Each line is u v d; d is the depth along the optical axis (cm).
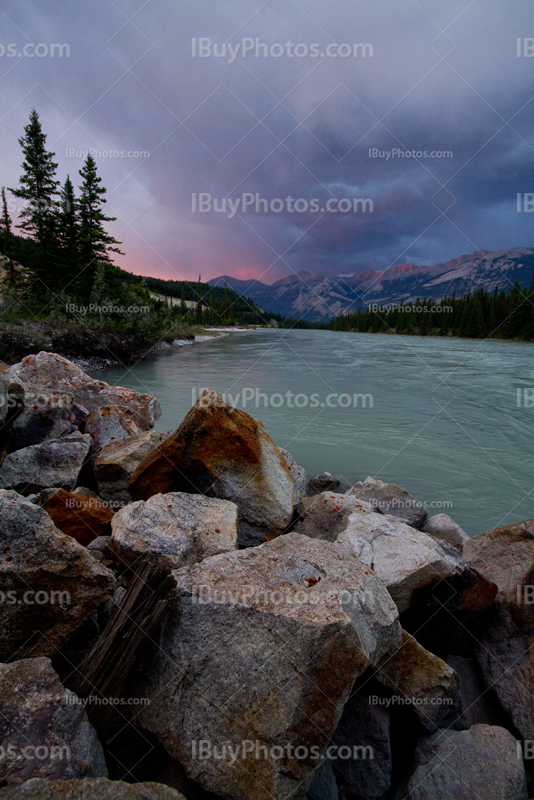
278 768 291
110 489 789
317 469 1127
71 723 303
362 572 421
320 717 310
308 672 321
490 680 440
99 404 1234
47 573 384
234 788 290
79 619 390
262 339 7375
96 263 4438
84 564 400
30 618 376
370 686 406
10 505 388
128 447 834
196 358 3938
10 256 4769
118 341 3503
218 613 349
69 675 346
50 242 4338
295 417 1669
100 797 250
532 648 433
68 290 4325
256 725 308
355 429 1503
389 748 365
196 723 318
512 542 539
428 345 5738
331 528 670
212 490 650
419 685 390
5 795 243
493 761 356
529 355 4222
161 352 4412
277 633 334
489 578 525
